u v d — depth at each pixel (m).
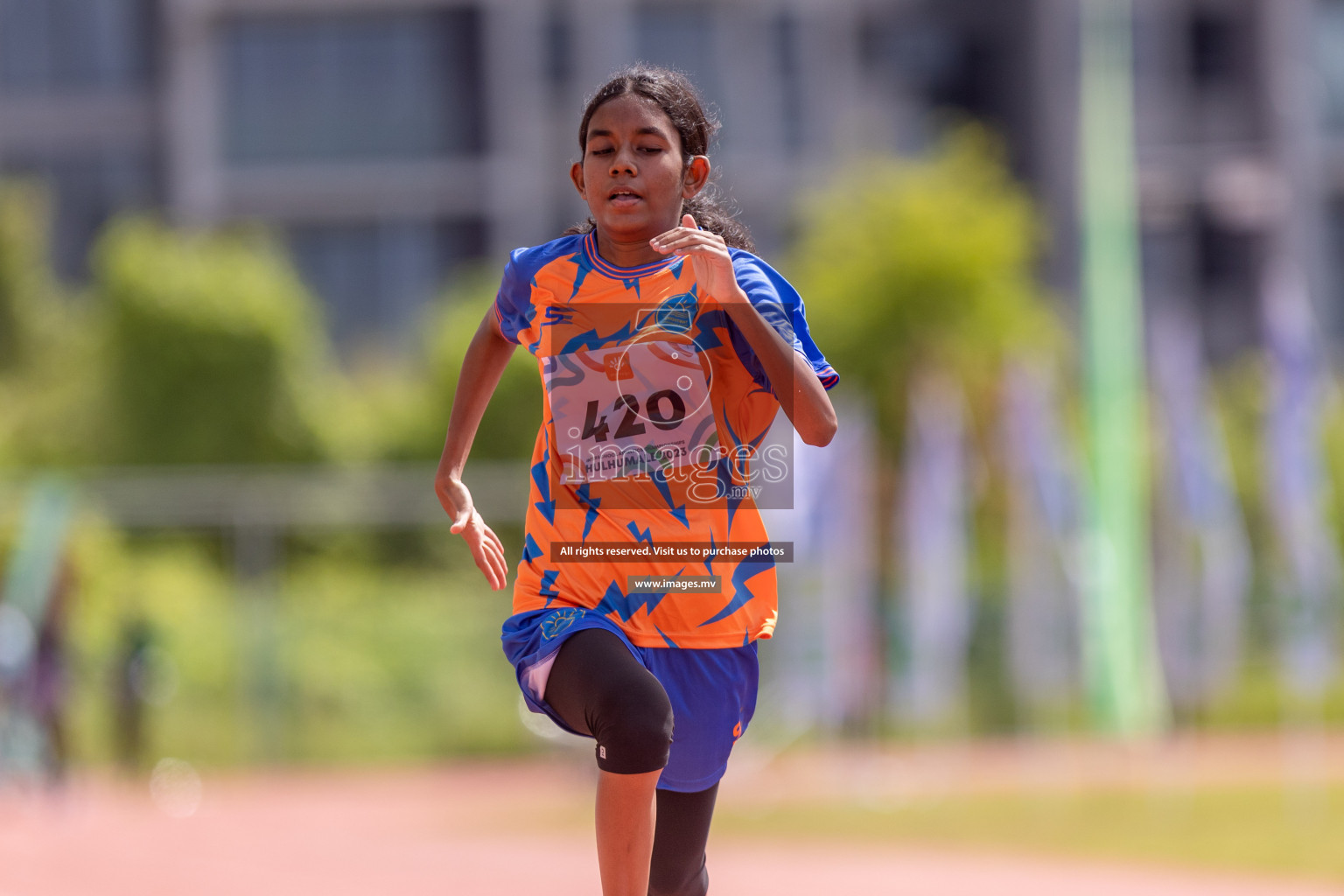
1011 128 107.94
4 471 75.19
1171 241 107.19
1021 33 107.06
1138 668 53.03
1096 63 61.09
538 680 10.85
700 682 11.14
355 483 74.00
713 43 100.00
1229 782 47.25
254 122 98.12
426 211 99.19
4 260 91.69
